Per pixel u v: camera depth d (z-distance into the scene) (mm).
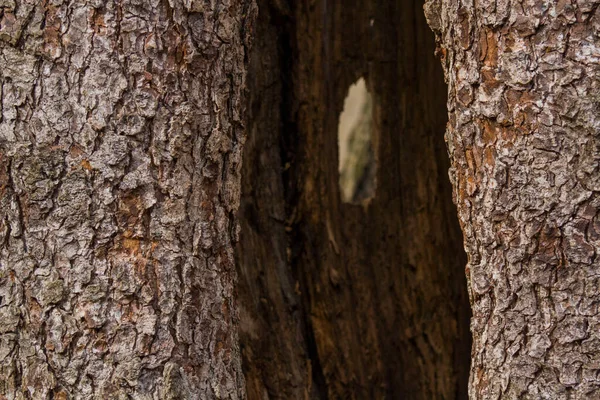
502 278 2207
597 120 2164
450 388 2676
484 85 2197
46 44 2195
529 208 2186
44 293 2203
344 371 2629
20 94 2199
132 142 2201
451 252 2666
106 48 2193
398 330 2662
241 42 2268
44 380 2207
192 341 2225
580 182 2172
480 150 2209
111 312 2203
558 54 2168
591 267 2176
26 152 2197
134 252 2207
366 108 2701
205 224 2232
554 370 2191
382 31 2623
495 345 2217
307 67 2582
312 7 2578
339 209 2629
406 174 2654
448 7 2223
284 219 2598
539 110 2176
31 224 2205
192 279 2225
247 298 2564
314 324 2611
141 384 2207
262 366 2572
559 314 2188
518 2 2176
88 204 2197
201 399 2227
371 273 2645
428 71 2641
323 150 2602
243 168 2566
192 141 2219
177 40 2207
